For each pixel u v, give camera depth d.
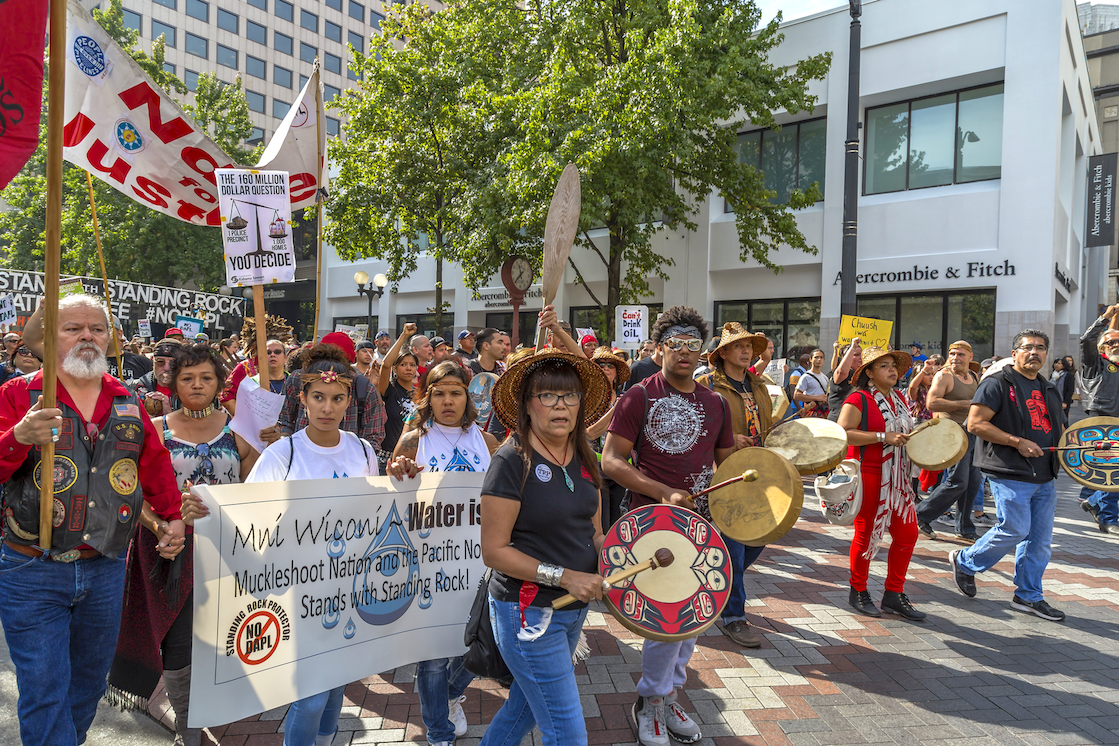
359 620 3.01
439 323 20.56
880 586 5.75
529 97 14.55
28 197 30.80
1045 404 5.05
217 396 3.42
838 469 5.03
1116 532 7.73
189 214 4.41
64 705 2.55
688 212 18.31
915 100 15.74
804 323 17.30
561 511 2.36
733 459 3.21
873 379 5.04
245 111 31.72
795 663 4.23
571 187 3.31
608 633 4.72
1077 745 3.34
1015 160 14.17
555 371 2.39
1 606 2.52
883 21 15.59
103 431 2.66
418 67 18.62
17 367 7.20
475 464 3.68
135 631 3.09
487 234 16.16
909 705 3.72
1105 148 37.41
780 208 15.62
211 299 17.55
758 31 16.27
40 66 2.46
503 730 2.53
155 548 3.06
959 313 15.12
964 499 7.34
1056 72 13.78
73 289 3.21
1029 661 4.29
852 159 11.40
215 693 2.65
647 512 2.57
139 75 4.10
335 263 30.23
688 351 3.41
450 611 3.25
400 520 3.15
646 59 13.01
